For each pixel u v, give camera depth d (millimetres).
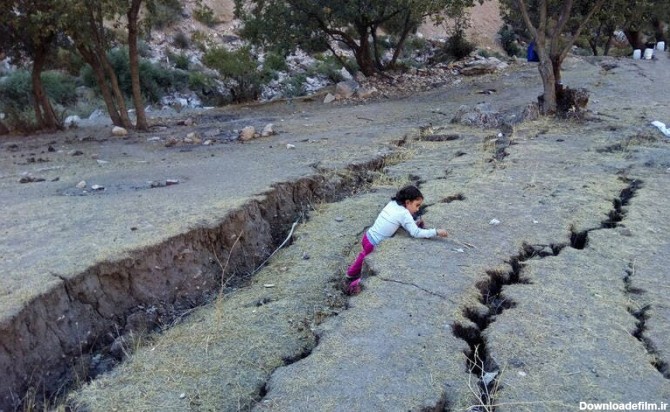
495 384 3438
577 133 11172
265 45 22172
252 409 3352
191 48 33469
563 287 4633
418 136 11828
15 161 11336
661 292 4520
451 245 5488
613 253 5301
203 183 8211
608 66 22719
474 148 10219
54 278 4832
